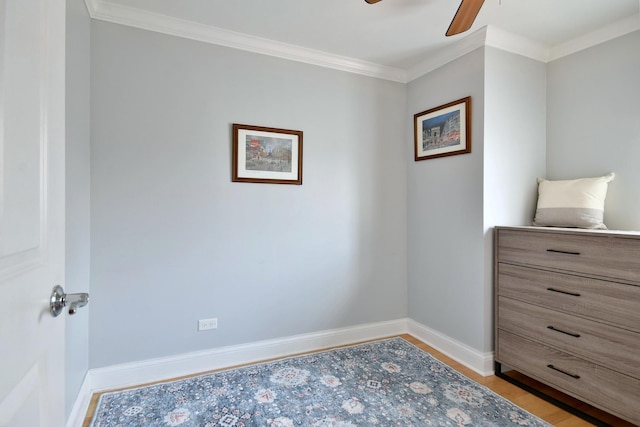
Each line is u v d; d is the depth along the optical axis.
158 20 2.20
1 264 0.53
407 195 3.14
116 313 2.14
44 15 0.71
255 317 2.55
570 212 2.19
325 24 2.29
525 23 2.22
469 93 2.48
